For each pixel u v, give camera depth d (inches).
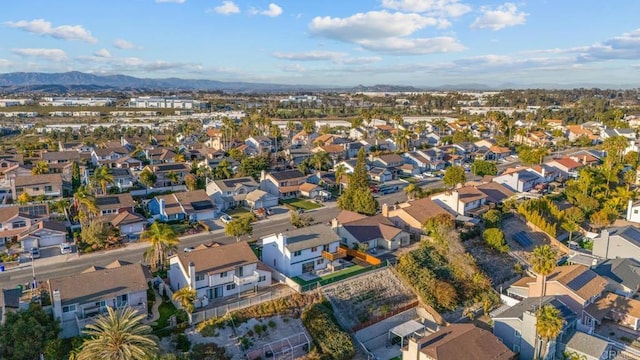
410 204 3506.4
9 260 2778.1
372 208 3595.0
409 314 2497.5
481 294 2694.4
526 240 3363.7
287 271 2615.7
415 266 2758.4
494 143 7111.2
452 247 2925.7
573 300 2401.6
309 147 6958.7
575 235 3619.6
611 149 5068.9
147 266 2674.7
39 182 4180.6
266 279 2501.2
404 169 5556.1
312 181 4842.5
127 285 2149.4
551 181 4936.0
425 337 2085.4
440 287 2591.0
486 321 2492.6
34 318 1818.4
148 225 3403.1
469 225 3361.2
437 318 2445.9
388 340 2306.8
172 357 1724.9
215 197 4074.8
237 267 2395.4
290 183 4500.5
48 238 3026.6
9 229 3102.9
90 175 4773.6
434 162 5856.3
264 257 2797.7
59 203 3681.1
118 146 6072.8
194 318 2110.0
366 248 2957.7
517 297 2642.7
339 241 2810.0
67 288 2068.2
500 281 2901.1
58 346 1771.7
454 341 2014.0
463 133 7401.6
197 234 3312.0
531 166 5118.1
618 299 2507.4
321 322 2214.6
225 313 2181.3
